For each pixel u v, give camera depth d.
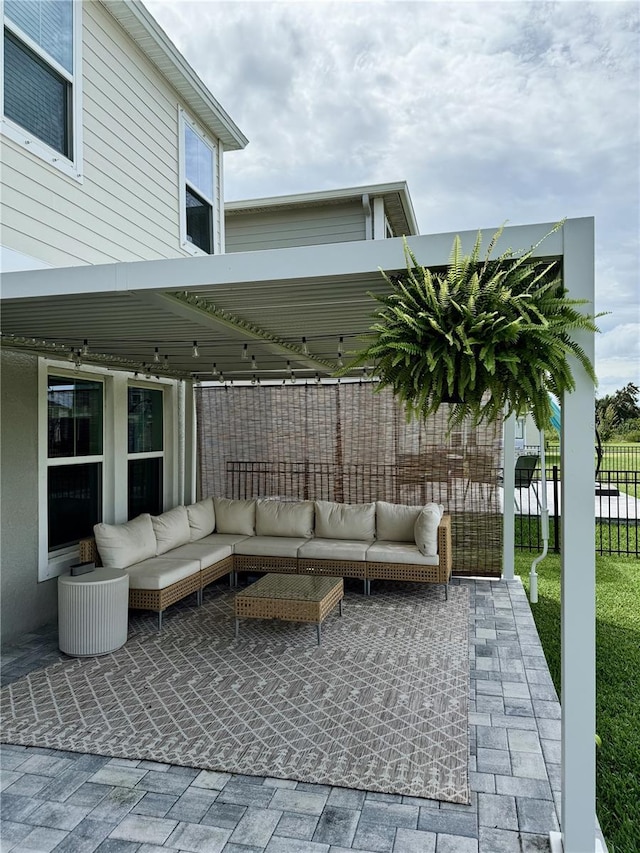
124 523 5.65
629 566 7.86
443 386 2.52
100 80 5.16
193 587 5.57
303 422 7.49
